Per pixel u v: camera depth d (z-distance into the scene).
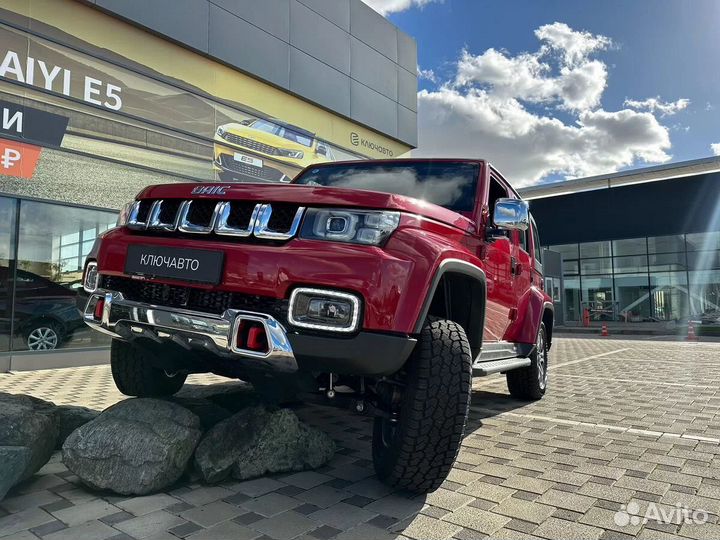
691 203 22.83
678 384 6.44
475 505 2.53
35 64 7.14
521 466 3.13
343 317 2.24
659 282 23.64
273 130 10.60
